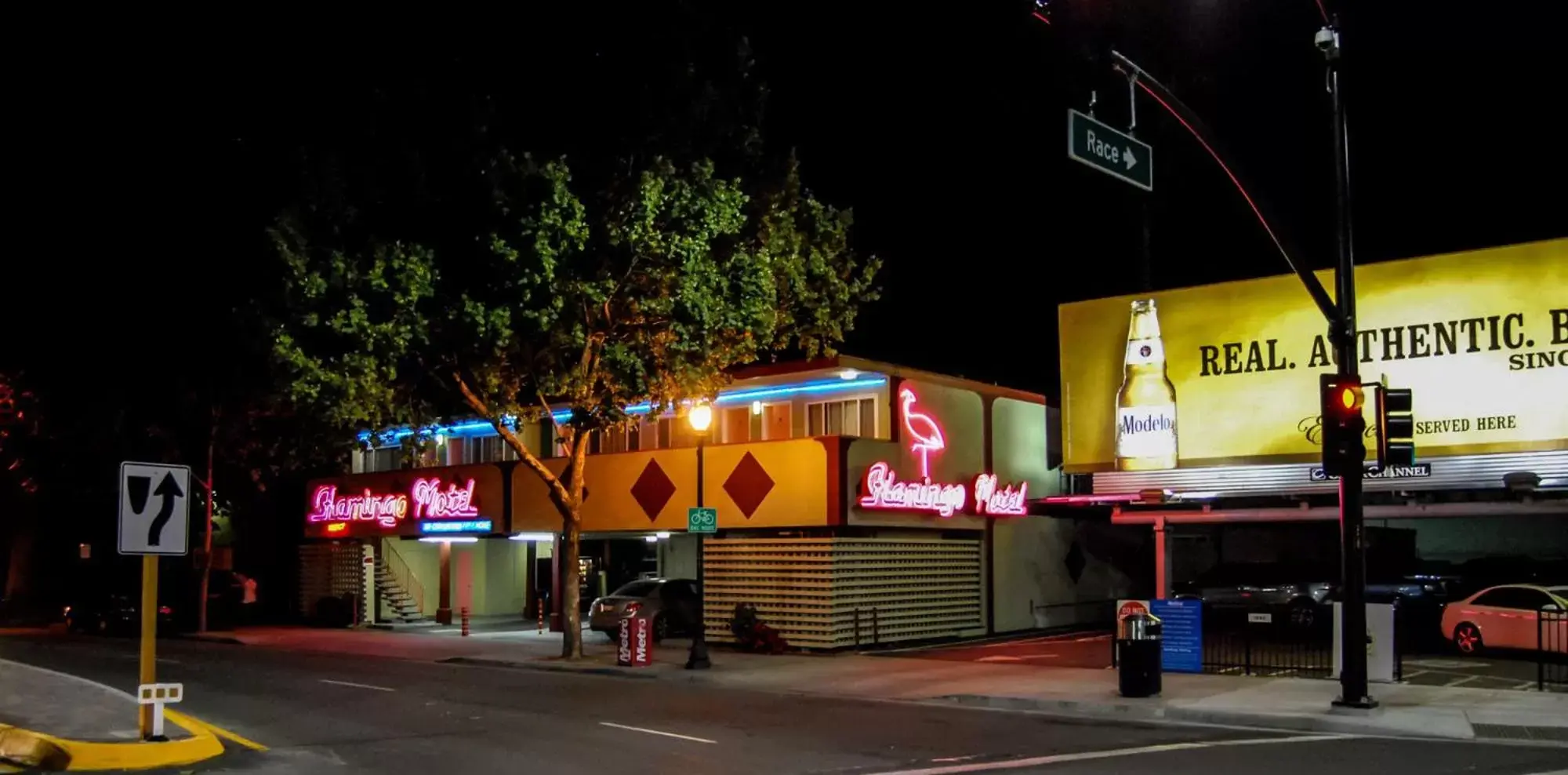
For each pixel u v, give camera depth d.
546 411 26.83
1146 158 14.14
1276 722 16.42
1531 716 16.20
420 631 36.09
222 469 43.66
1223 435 26.31
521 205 22.83
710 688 21.41
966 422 31.77
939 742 14.76
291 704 18.45
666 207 22.92
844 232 26.98
